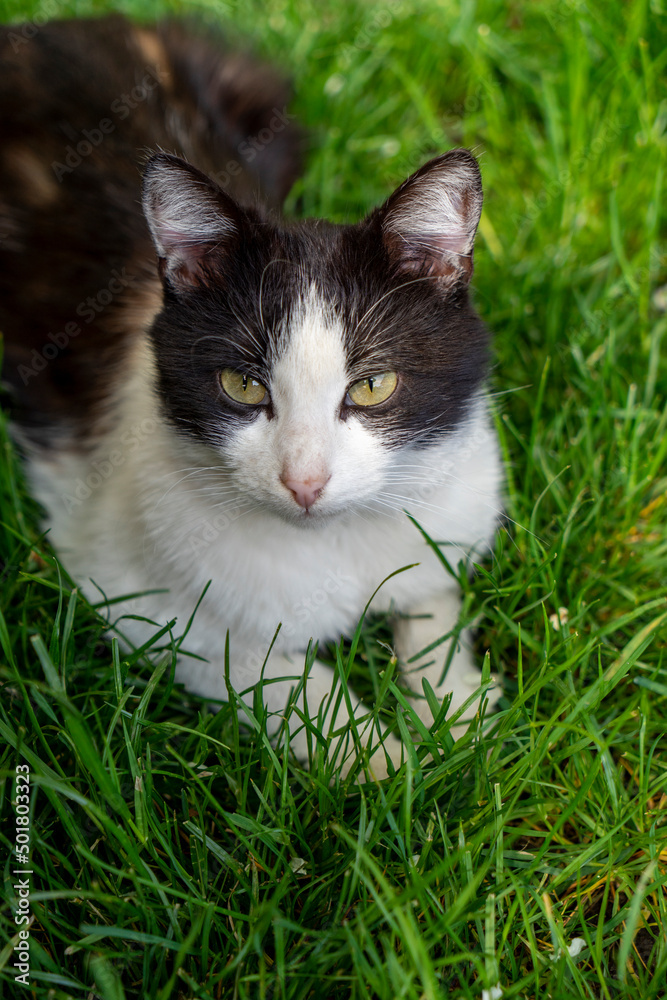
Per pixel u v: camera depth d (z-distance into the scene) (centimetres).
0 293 69
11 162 69
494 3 84
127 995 56
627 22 80
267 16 86
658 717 61
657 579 65
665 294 74
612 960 57
